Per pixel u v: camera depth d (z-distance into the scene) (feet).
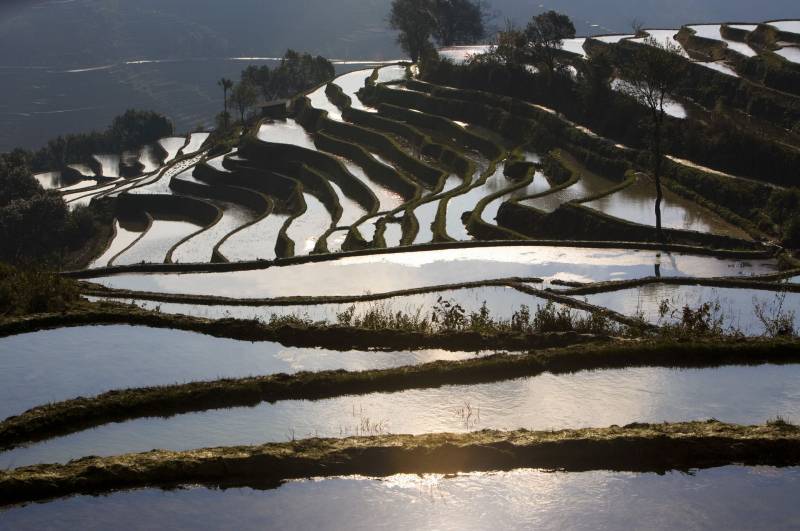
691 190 176.04
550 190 186.60
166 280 116.67
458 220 176.14
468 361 69.41
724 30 270.67
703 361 69.67
